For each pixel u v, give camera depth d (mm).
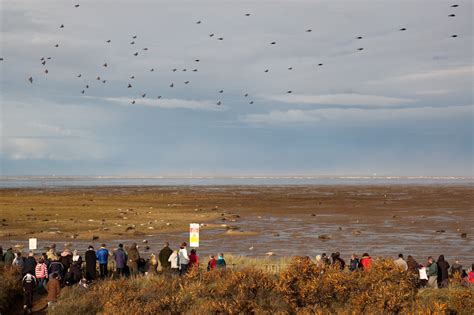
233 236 67312
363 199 145375
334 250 56312
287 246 59125
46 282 30156
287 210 107125
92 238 63375
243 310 22609
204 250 55906
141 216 89188
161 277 28219
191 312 22781
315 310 22922
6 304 26469
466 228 77375
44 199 132625
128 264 32406
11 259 32688
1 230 69125
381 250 56531
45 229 71125
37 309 27297
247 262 37250
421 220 88625
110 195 157500
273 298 23781
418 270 30078
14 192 174875
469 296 23625
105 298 24922
